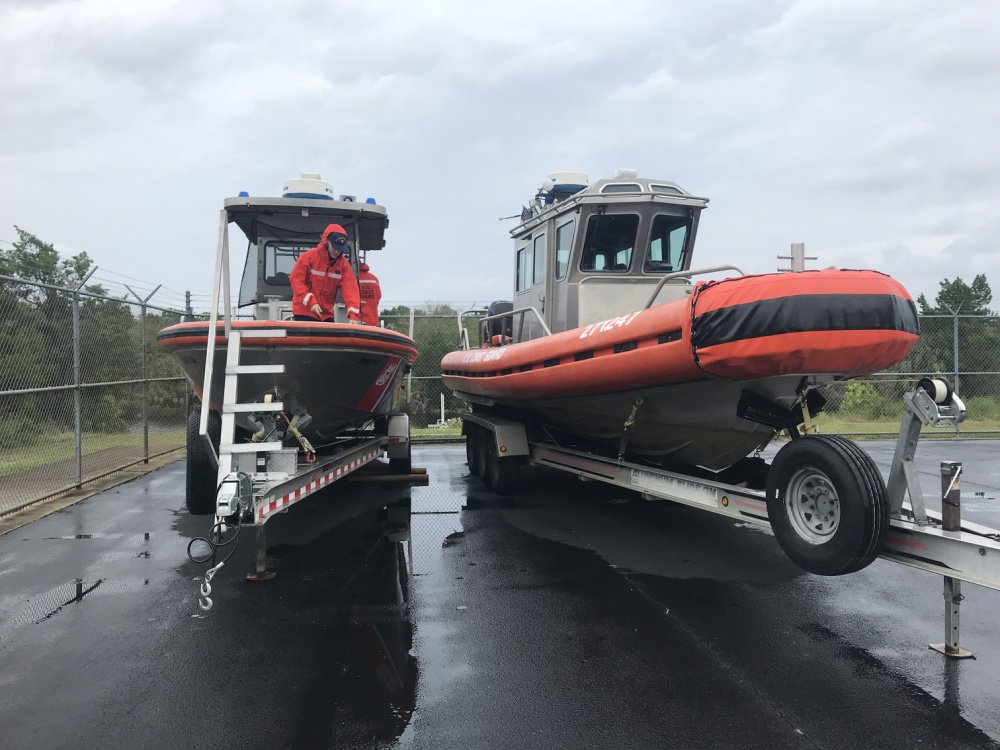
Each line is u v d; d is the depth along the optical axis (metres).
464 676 3.34
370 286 7.67
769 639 3.76
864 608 4.23
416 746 2.74
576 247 6.86
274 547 5.67
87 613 4.18
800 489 3.73
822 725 2.88
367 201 7.51
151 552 5.53
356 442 7.75
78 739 2.81
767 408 4.32
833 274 3.74
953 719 2.92
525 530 6.16
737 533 6.04
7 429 7.77
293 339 5.36
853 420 15.03
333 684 3.26
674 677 3.31
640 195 6.72
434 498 7.62
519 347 6.55
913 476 3.42
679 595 4.47
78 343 8.25
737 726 2.87
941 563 3.19
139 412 10.90
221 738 2.81
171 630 3.92
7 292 7.61
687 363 4.15
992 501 7.34
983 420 14.32
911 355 14.72
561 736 2.80
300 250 7.31
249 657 3.56
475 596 4.46
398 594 4.50
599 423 6.05
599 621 4.02
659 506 7.18
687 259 7.05
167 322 12.22
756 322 3.72
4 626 3.98
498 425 7.66
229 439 4.65
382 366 6.28
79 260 13.47
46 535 6.07
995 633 3.83
